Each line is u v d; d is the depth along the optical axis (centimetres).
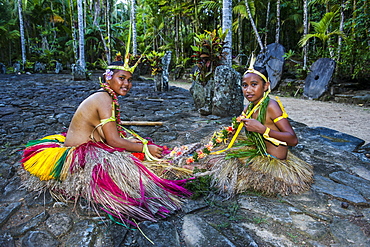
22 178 232
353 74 929
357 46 918
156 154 239
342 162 287
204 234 170
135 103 669
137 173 205
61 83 1130
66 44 2238
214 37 535
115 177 197
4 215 185
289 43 1997
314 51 1352
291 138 219
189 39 1855
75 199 199
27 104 612
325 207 201
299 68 1187
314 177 249
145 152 233
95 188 194
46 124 443
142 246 159
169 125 447
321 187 229
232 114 514
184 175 243
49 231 172
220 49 539
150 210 190
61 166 205
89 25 2283
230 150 251
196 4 1659
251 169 226
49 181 212
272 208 199
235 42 1780
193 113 551
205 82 552
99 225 180
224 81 502
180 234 172
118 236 168
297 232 173
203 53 536
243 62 1706
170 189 219
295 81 1084
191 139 371
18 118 477
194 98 567
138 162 216
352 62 951
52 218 185
